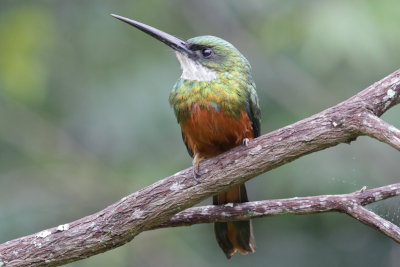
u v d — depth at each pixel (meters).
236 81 7.19
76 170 12.61
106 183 12.41
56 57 12.88
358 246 12.12
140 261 11.33
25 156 12.93
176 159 12.21
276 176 11.30
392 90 5.62
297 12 11.41
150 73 11.99
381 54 10.37
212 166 6.05
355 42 10.24
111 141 12.35
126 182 12.23
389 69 11.61
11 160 12.88
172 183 6.07
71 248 5.99
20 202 12.14
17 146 12.95
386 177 11.61
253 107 7.42
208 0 13.86
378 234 12.09
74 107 12.90
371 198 5.93
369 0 10.58
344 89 12.67
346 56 10.30
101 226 6.01
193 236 11.89
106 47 12.74
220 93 6.92
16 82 11.84
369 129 5.56
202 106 6.94
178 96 7.09
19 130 12.98
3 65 11.88
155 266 11.35
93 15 13.07
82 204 12.23
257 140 5.95
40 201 12.23
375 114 5.66
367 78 12.38
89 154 12.95
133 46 12.77
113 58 12.56
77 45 12.92
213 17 13.84
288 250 12.10
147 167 12.09
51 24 12.51
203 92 6.95
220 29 13.80
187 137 7.25
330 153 11.36
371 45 10.23
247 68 7.56
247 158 5.95
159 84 11.91
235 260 11.95
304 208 6.16
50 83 12.91
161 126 11.89
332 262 12.05
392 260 11.97
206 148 7.16
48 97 13.04
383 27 10.37
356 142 11.59
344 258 12.07
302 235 12.18
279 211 6.28
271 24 11.81
